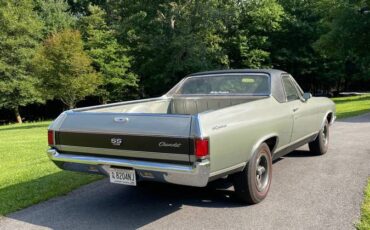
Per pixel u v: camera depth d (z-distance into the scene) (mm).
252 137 4500
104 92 29984
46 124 21234
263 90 5602
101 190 5508
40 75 23125
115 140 4152
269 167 4910
